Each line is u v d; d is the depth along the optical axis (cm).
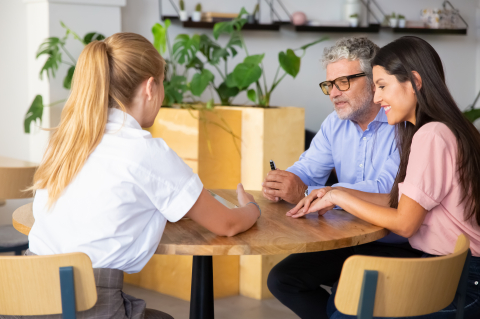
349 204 150
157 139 123
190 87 304
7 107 346
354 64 193
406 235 142
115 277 118
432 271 108
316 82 430
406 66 146
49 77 318
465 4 496
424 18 461
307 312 188
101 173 116
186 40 314
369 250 191
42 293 107
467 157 139
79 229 117
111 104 124
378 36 451
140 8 362
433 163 139
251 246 124
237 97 392
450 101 145
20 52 344
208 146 285
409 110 151
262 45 406
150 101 129
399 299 108
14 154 353
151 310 139
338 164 217
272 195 182
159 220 124
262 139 284
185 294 282
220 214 129
